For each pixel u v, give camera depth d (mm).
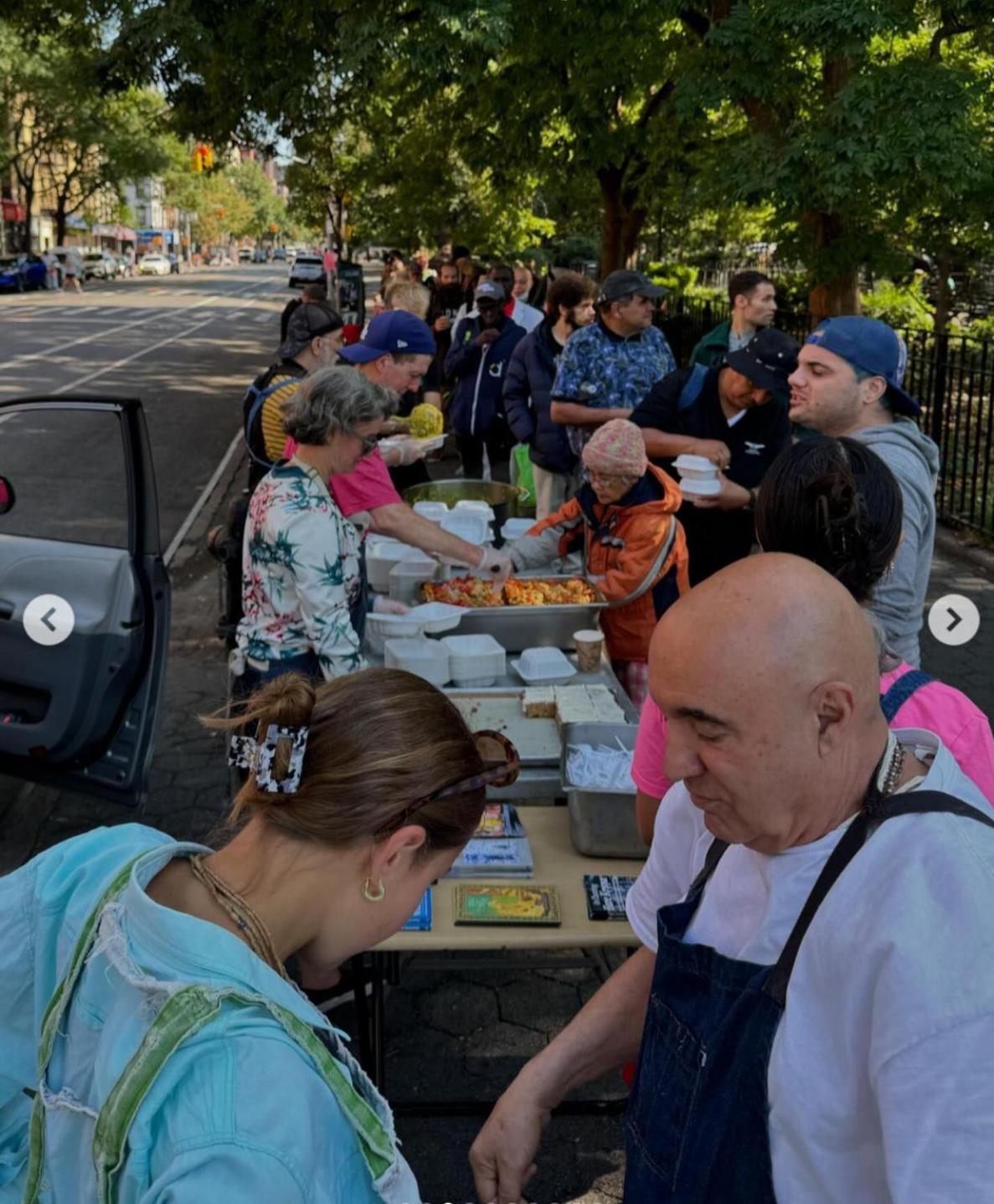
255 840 1176
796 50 8344
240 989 1028
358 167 20891
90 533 8945
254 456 4375
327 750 1151
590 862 2619
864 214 8805
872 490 1656
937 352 9117
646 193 14102
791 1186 1186
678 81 9156
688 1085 1268
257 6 10555
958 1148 1018
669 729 1194
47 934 1196
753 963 1223
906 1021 1057
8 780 4621
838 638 1140
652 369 5410
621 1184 2695
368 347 4199
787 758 1133
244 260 132750
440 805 1167
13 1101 1225
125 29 11688
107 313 34500
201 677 5855
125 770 3830
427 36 9648
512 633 3686
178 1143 944
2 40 40594
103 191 59656
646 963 1691
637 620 3771
